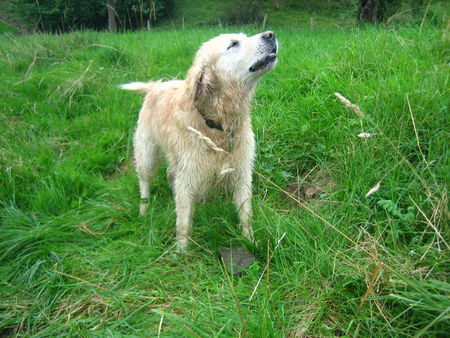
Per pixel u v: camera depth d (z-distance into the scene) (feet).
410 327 2.52
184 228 3.96
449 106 4.04
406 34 6.77
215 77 3.75
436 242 3.05
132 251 3.77
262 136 5.03
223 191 4.42
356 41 6.62
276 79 6.34
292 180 4.59
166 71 7.79
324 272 3.12
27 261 3.76
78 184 4.89
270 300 2.91
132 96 7.18
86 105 7.15
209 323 2.77
